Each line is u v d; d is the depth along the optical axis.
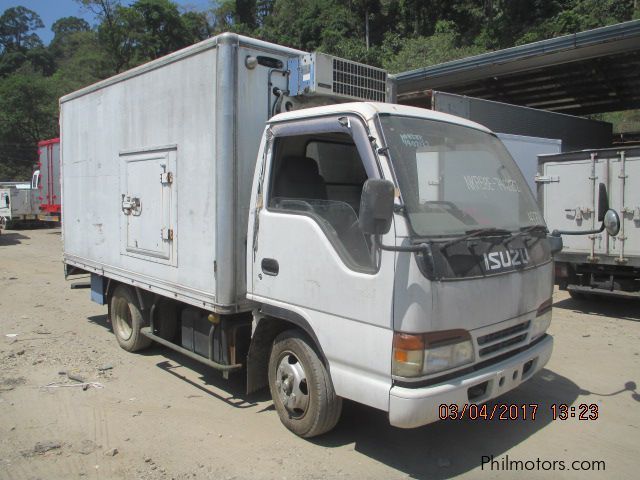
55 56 96.00
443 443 4.27
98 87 6.54
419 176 3.63
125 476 3.75
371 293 3.49
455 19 40.00
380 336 3.45
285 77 4.82
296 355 4.20
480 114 11.75
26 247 19.59
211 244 4.67
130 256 6.01
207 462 3.94
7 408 4.94
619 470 3.87
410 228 3.36
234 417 4.75
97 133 6.63
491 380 3.68
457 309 3.45
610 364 6.15
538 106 20.47
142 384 5.59
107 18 49.31
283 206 4.24
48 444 4.22
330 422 4.09
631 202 8.09
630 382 5.60
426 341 3.33
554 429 4.53
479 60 14.18
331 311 3.76
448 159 3.95
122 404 5.05
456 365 3.50
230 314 4.65
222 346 4.84
